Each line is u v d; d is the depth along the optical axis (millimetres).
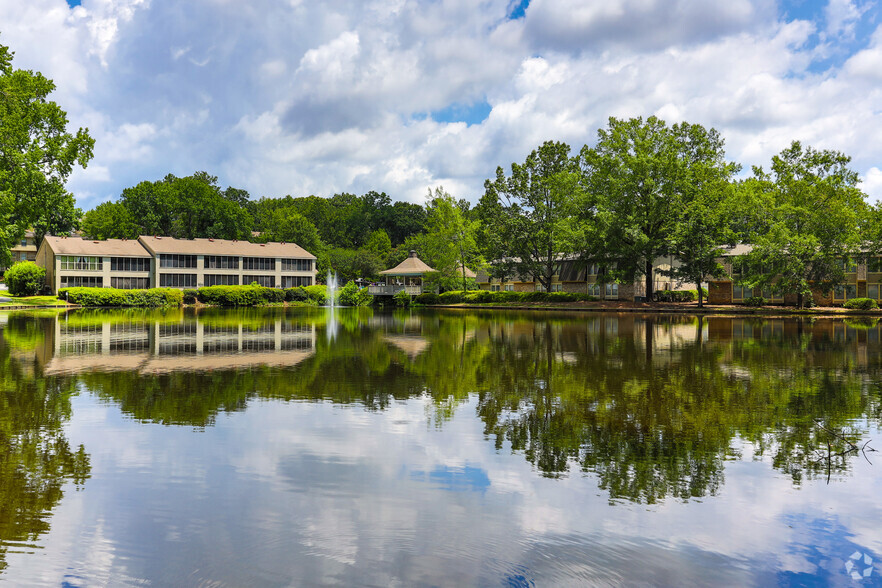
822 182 50000
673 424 9453
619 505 6207
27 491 6473
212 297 66562
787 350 19469
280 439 8492
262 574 4742
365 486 6660
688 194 50250
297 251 86812
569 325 32219
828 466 7469
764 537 5504
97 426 9156
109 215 93750
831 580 4723
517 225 58062
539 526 5668
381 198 153875
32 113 35719
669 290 60125
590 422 9586
